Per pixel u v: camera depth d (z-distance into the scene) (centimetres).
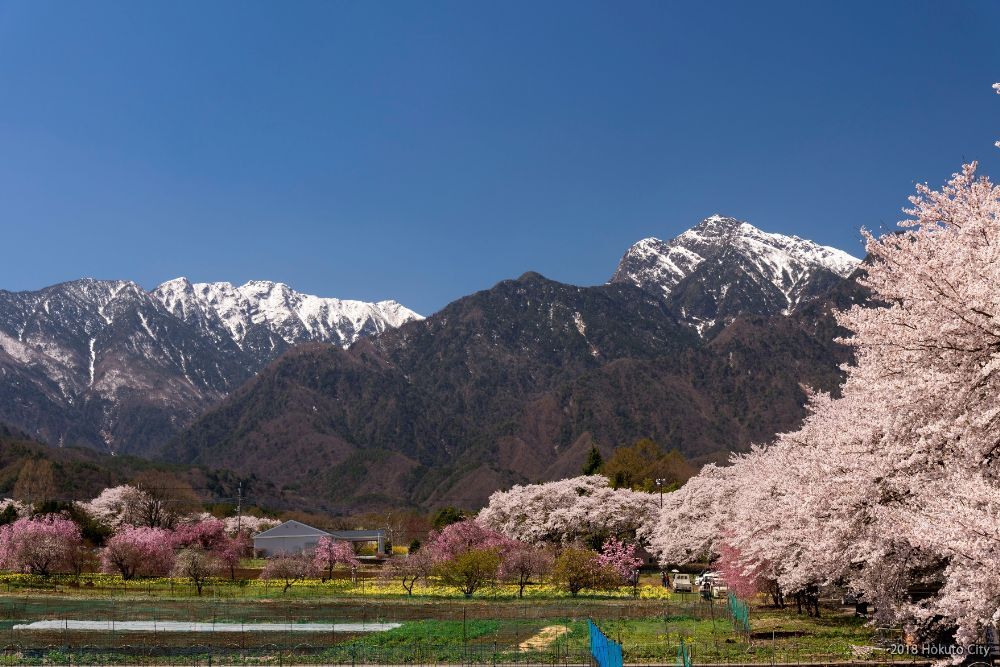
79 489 14500
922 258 1828
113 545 7144
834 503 2142
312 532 11450
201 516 12138
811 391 3142
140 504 10725
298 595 6097
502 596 5962
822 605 4634
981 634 1712
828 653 2939
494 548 6425
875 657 2809
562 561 5994
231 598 5844
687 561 7462
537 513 8838
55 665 3172
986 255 1758
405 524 14688
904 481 1961
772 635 3466
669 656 3070
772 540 3002
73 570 7356
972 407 1786
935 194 2016
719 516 6419
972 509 1547
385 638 3753
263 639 3794
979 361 1784
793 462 2872
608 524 8550
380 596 6031
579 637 3688
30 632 4022
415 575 6525
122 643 3681
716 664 2878
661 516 8156
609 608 4862
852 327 1983
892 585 2259
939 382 1784
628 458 13562
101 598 5731
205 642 3700
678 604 5016
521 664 3095
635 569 6750
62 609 4956
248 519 13250
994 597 1504
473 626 4131
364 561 9762
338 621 4419
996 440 1758
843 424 2291
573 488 9262
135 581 6994
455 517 13100
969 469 1797
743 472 4725
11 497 13988
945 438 1869
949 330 1775
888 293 1978
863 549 2122
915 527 1655
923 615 1953
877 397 2030
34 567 6875
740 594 4491
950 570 1658
